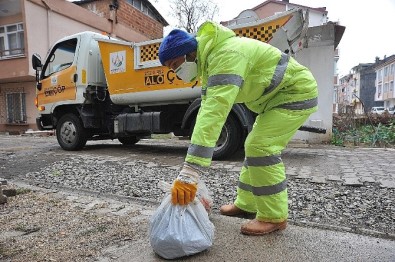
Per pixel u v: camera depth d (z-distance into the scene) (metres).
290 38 5.38
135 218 2.98
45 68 8.20
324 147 8.22
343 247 2.34
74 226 2.81
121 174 5.09
